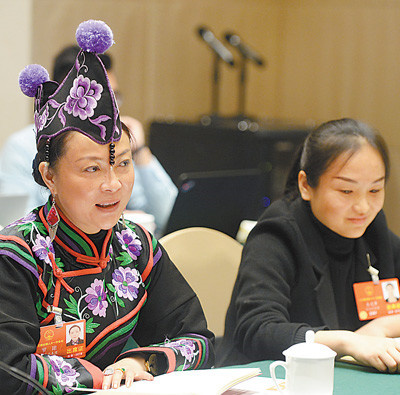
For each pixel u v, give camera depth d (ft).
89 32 7.54
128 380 7.67
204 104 32.19
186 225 15.66
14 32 25.38
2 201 15.83
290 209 11.16
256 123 26.86
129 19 29.55
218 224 16.22
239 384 7.82
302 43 34.32
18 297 7.59
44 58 26.94
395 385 8.16
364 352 8.75
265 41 34.14
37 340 7.68
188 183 15.26
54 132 7.71
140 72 30.19
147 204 22.02
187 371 8.02
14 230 7.93
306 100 34.37
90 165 7.63
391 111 31.91
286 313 10.18
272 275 10.44
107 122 7.63
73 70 7.72
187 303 9.16
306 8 34.12
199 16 31.60
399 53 31.63
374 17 32.27
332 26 33.45
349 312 11.19
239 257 13.35
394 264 11.55
